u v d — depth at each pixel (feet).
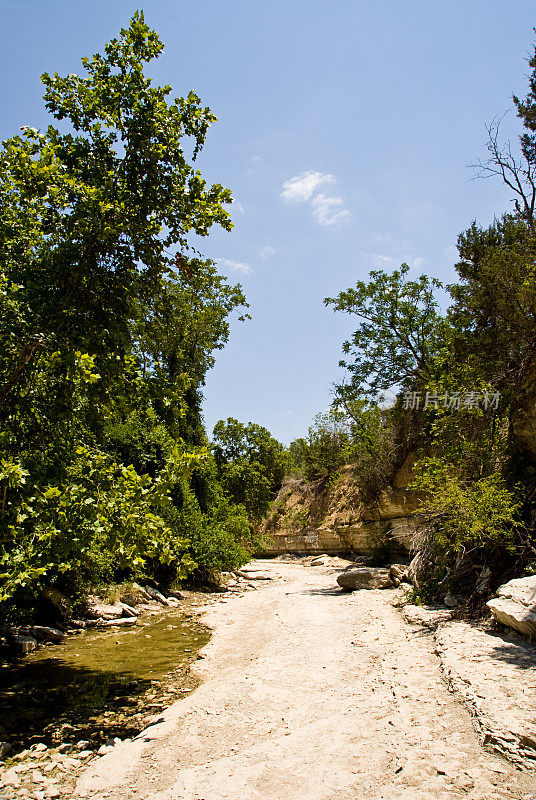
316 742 16.52
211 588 68.28
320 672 25.03
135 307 30.07
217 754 16.51
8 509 21.07
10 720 21.70
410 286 77.46
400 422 79.66
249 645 34.06
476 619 31.04
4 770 16.78
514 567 31.40
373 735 16.62
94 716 22.15
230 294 90.68
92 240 25.03
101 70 28.09
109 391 27.22
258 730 18.16
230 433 144.66
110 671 29.30
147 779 15.28
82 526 21.20
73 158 27.02
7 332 22.20
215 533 71.26
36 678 27.89
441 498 35.24
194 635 39.34
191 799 13.48
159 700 23.95
